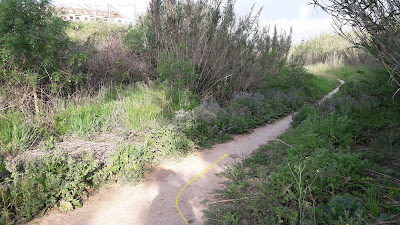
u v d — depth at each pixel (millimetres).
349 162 4395
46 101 8562
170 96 9750
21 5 7086
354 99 10289
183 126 7312
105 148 6250
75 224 3826
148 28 12445
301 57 18750
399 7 3238
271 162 5387
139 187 4922
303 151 5508
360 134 6715
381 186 3959
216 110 8547
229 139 7746
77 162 5254
